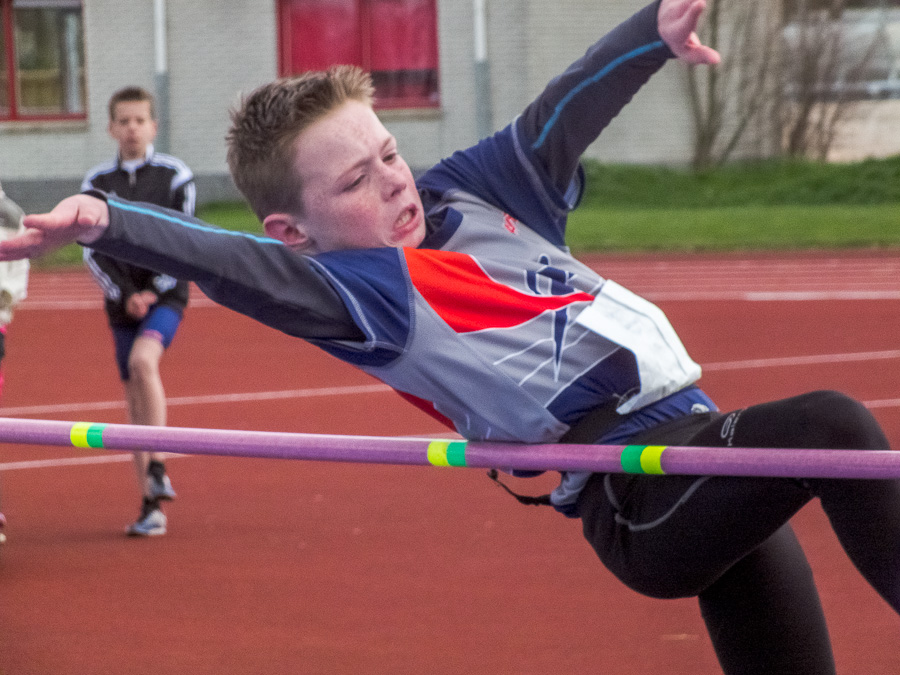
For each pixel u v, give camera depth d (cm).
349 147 612
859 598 1127
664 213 6419
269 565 1289
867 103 7619
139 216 514
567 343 630
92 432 675
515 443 627
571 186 699
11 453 1920
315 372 2659
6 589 1224
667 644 1023
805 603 674
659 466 566
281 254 564
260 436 655
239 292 548
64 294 4409
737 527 579
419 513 1493
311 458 648
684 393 659
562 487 674
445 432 1998
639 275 4594
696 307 3656
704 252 5347
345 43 6969
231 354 2956
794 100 7594
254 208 653
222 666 992
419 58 6919
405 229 634
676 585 614
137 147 1542
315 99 615
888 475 507
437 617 1104
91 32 7031
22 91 7169
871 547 529
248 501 1584
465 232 658
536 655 1002
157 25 6975
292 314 569
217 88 7012
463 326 613
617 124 7325
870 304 3594
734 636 678
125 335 1535
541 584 1197
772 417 568
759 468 534
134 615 1133
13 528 1480
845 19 7562
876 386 2281
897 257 4950
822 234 5581
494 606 1131
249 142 629
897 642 1011
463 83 6875
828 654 675
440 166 705
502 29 6819
